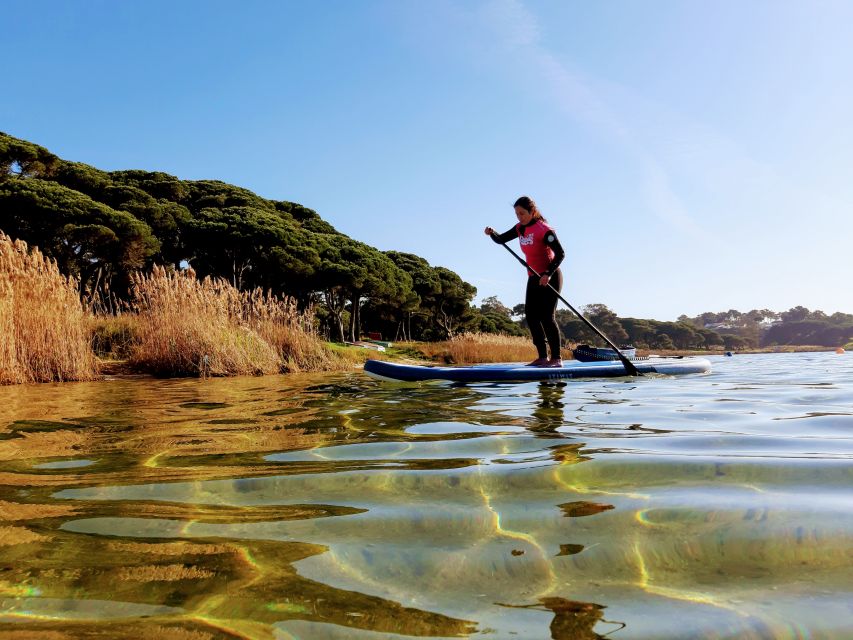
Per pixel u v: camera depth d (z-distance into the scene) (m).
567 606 1.07
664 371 7.60
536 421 3.36
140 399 5.38
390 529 1.50
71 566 1.27
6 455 2.59
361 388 5.98
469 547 1.36
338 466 2.24
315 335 13.45
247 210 35.31
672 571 1.21
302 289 35.88
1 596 1.13
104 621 1.03
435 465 2.21
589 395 4.91
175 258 33.22
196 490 1.92
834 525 1.43
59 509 1.71
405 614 1.05
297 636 0.97
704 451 2.36
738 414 3.61
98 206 26.33
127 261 27.69
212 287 11.95
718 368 10.22
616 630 0.98
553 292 6.88
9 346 8.16
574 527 1.48
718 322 185.00
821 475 1.93
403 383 6.58
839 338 152.00
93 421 3.74
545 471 2.07
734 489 1.79
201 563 1.29
